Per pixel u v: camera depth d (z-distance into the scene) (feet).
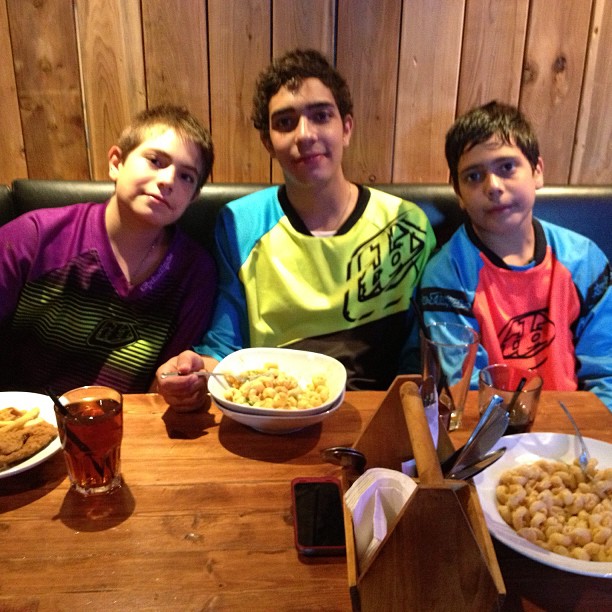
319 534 2.44
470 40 5.83
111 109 5.85
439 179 6.27
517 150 4.57
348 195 5.04
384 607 2.01
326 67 4.69
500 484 2.71
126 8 5.56
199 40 5.70
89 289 4.58
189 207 5.55
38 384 4.82
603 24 5.86
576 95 6.08
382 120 6.04
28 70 5.68
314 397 3.30
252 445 3.09
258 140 6.04
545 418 3.37
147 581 2.23
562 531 2.38
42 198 5.42
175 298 4.72
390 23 5.74
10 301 4.65
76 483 2.70
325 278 4.93
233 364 3.68
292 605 2.15
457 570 1.95
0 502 2.63
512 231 4.80
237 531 2.49
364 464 2.52
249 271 4.98
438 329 3.92
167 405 3.48
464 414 3.44
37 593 2.17
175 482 2.79
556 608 2.15
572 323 4.94
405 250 5.05
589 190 5.80
